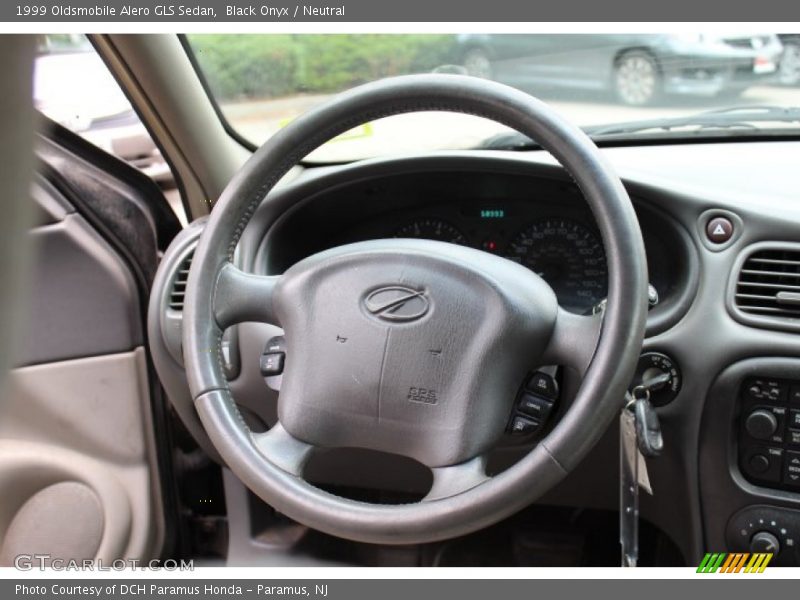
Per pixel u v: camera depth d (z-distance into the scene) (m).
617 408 0.84
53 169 1.29
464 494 0.83
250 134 1.52
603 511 1.56
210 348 0.97
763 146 1.41
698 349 1.17
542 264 1.37
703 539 1.26
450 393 0.90
